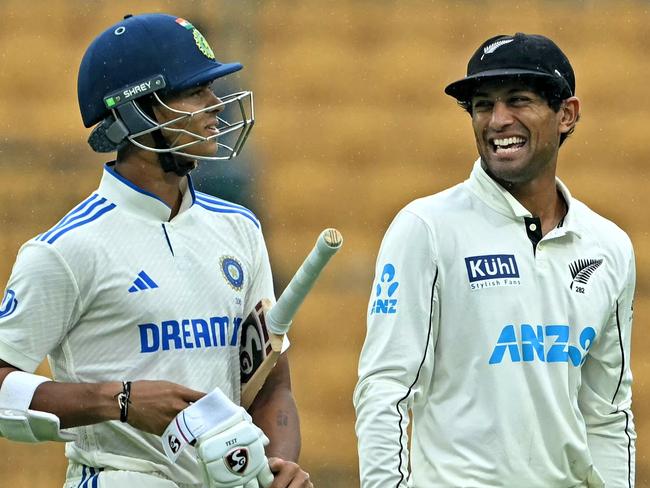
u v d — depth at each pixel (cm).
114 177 1168
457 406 1251
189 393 1107
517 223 1280
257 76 3584
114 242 1145
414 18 3691
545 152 1283
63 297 1123
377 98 3619
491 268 1259
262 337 1180
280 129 3550
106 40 1173
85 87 1180
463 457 1241
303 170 3522
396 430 1223
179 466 1162
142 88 1152
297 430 1229
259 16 3625
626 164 3606
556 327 1263
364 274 3412
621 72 3675
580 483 1290
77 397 1098
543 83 1269
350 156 3559
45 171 3472
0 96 3550
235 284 1198
